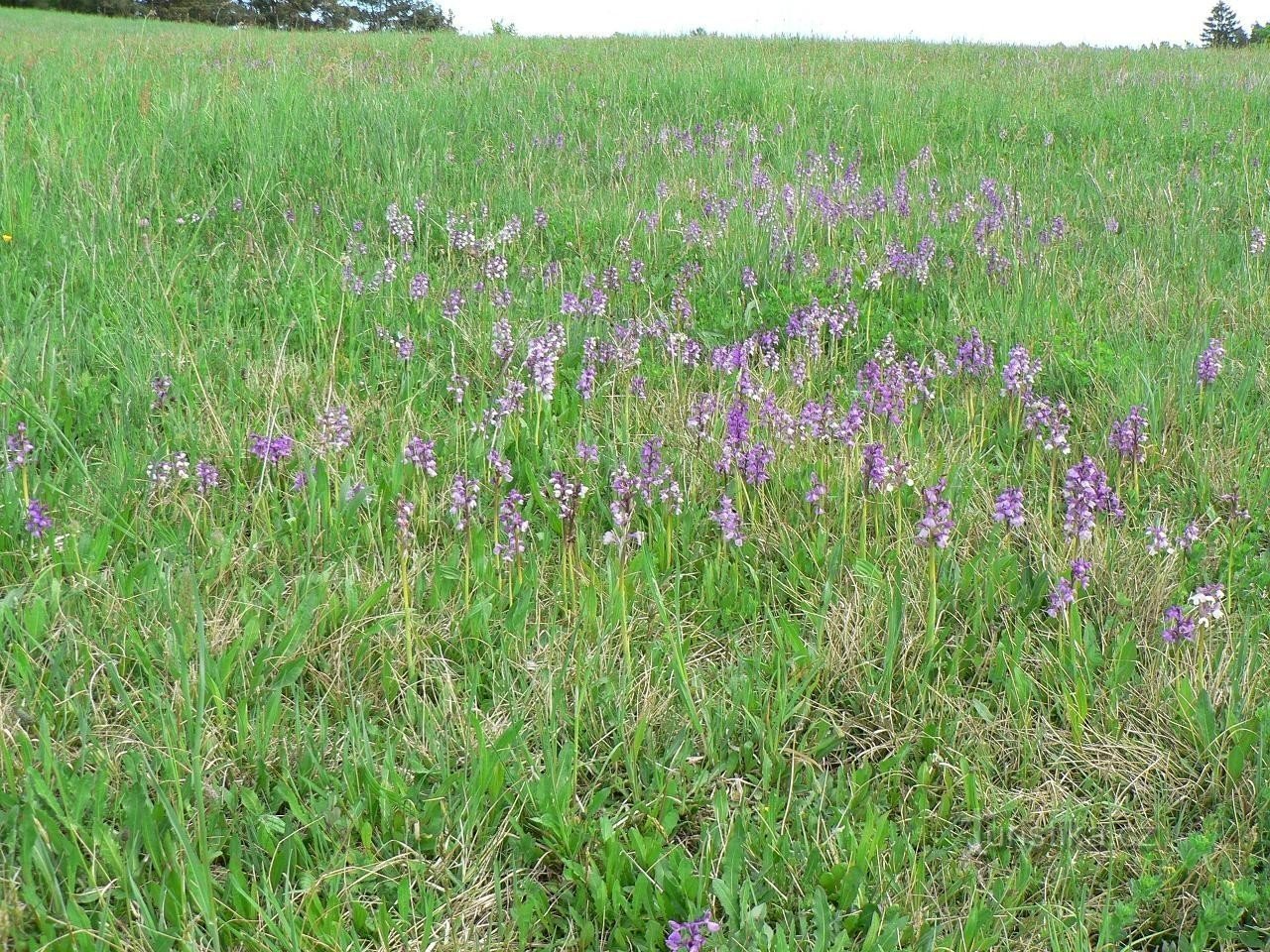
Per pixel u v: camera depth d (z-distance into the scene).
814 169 8.92
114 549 3.87
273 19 60.38
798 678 3.45
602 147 9.92
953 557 3.89
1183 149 10.47
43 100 9.12
